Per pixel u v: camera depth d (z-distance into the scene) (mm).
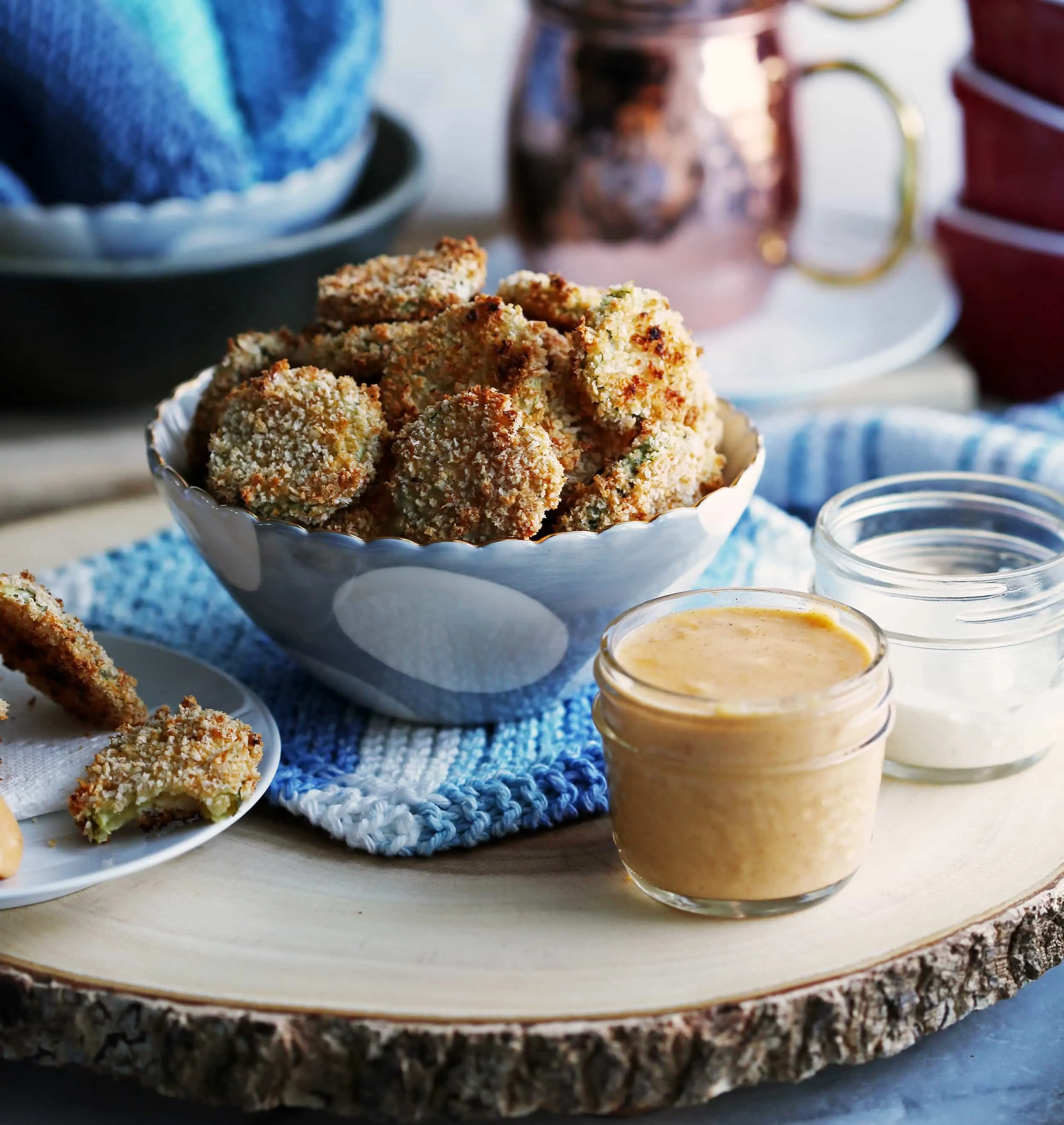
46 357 945
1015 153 983
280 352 706
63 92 906
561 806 661
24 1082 646
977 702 668
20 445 966
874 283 1065
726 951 619
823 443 868
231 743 648
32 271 903
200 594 777
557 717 707
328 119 962
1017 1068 642
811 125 1199
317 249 937
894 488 724
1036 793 673
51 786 657
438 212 1224
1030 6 948
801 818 618
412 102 1188
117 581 781
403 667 680
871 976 610
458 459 652
